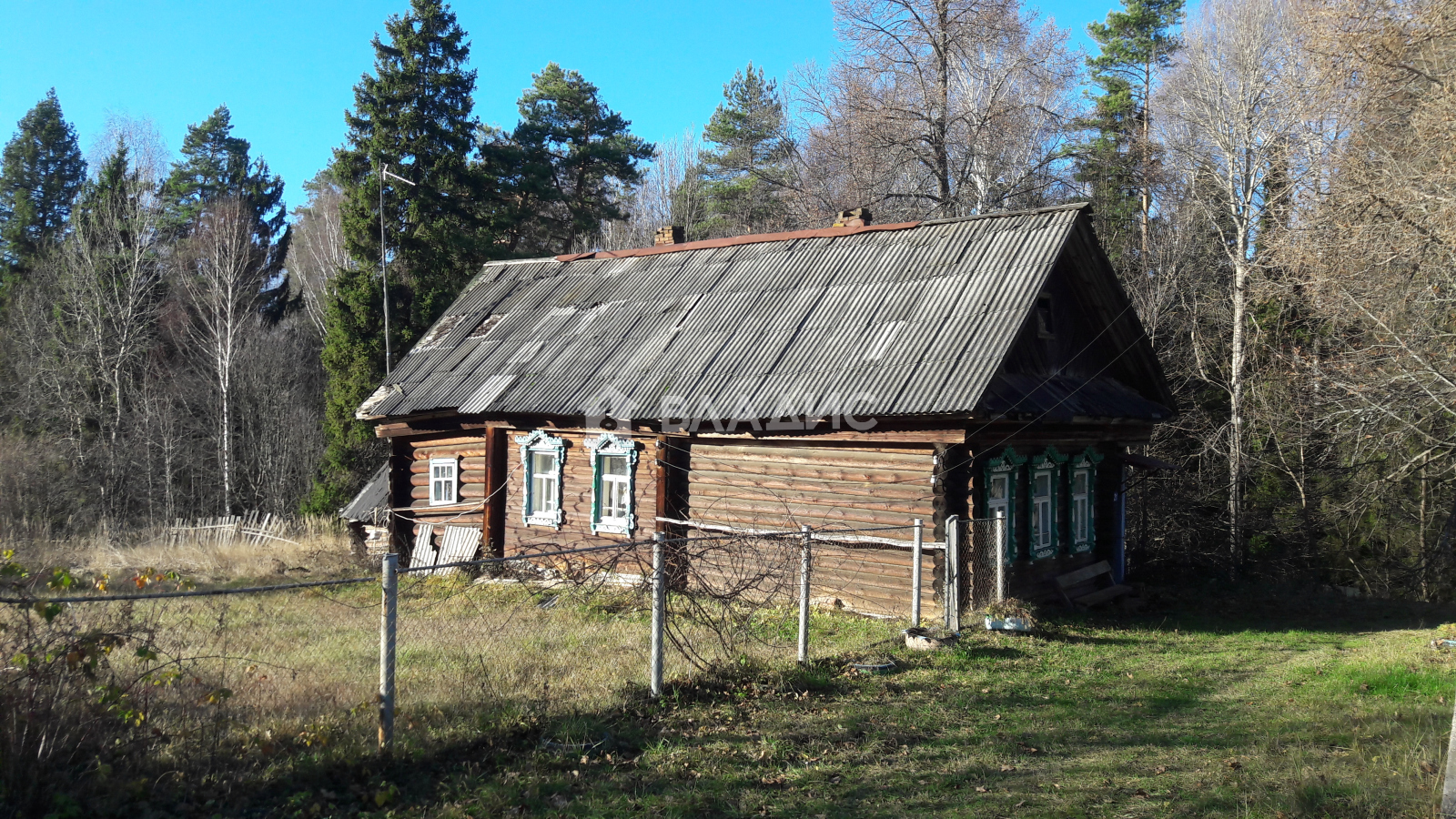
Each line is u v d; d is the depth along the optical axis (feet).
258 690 26.86
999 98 94.73
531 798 20.10
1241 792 20.92
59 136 159.63
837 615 46.65
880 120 89.04
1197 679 34.55
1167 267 90.58
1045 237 50.96
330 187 199.82
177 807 18.48
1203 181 91.97
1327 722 27.25
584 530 56.85
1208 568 82.79
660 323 59.21
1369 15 54.90
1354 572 84.58
